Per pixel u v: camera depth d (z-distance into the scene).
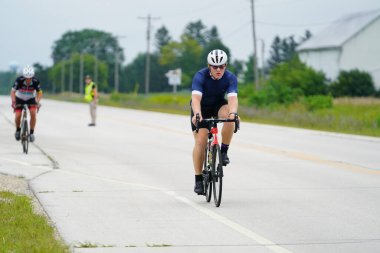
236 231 24.48
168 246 22.06
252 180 38.12
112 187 35.03
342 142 65.50
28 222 24.69
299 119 102.00
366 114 108.06
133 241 22.77
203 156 30.59
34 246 20.69
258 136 72.75
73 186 35.19
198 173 30.86
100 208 28.95
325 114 115.38
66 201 30.56
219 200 29.11
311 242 22.77
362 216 27.42
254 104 153.75
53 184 35.81
